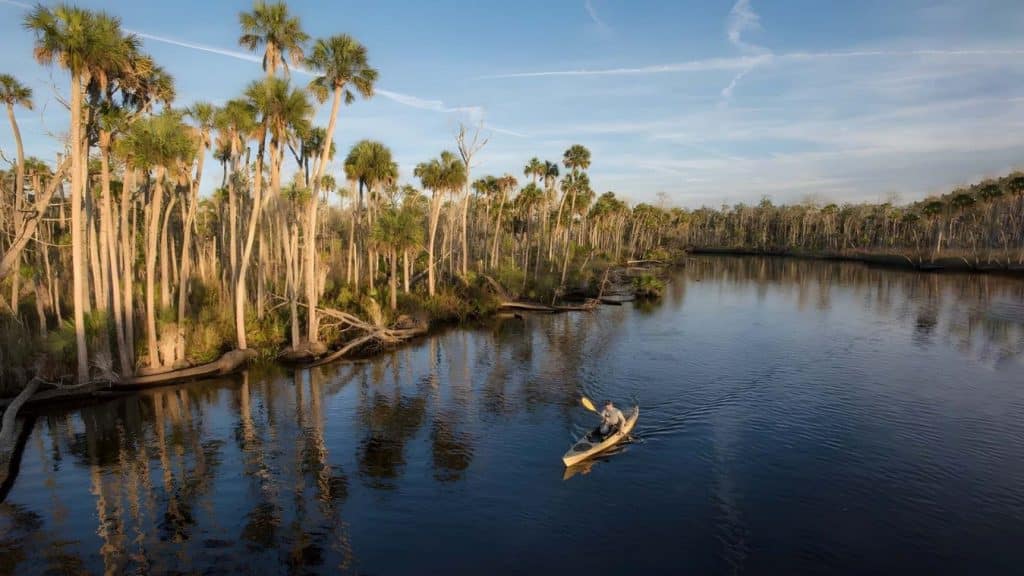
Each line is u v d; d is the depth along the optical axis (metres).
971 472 18.00
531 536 14.45
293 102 29.05
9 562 13.15
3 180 41.72
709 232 181.00
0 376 24.53
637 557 13.55
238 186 41.69
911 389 26.52
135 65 25.53
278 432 21.72
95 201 39.12
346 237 70.06
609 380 28.66
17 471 18.25
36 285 34.56
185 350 30.08
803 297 60.28
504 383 28.36
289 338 35.41
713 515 15.48
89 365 26.34
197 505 15.98
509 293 55.44
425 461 19.00
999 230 108.62
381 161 44.47
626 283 76.44
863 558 13.55
